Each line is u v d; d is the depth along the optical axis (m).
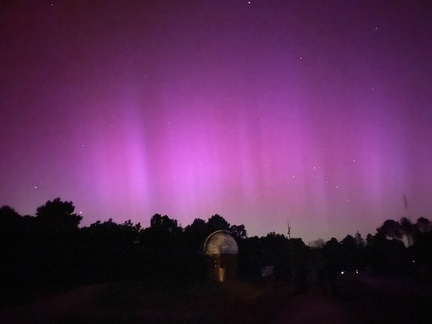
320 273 43.22
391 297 25.16
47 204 40.47
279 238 90.69
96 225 40.12
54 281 23.62
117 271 28.88
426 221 51.62
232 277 32.53
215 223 71.31
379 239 69.50
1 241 25.80
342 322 17.05
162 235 46.62
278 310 21.38
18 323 13.44
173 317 15.90
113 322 14.66
